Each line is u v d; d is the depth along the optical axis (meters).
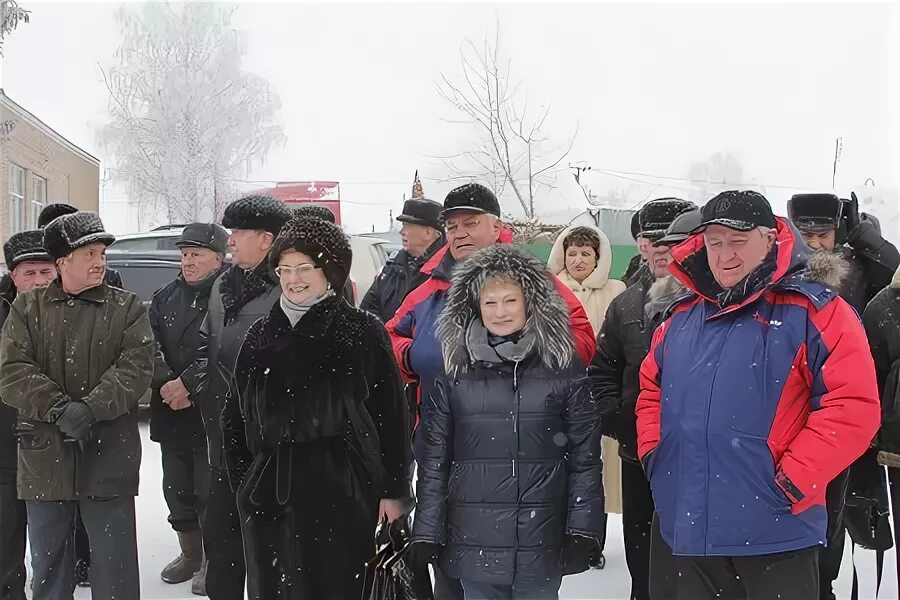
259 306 3.44
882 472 3.40
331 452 2.77
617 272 13.07
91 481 3.30
